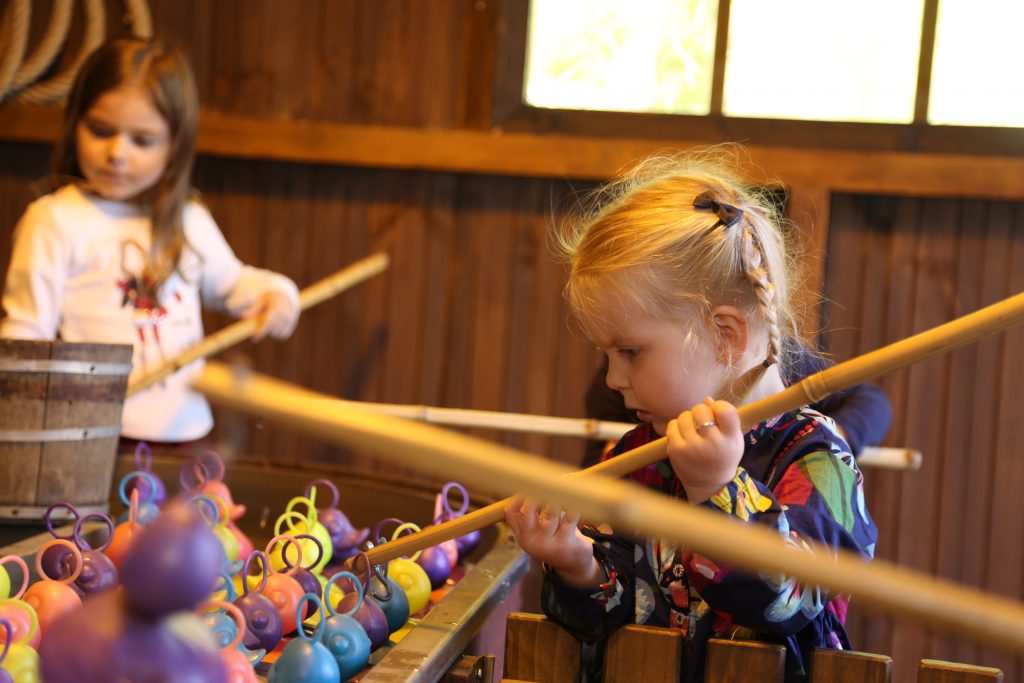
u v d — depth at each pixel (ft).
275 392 1.44
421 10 8.20
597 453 5.92
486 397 8.25
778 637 3.17
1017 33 7.69
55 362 4.66
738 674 2.94
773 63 7.98
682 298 3.41
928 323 7.73
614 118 8.14
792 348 4.50
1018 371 7.59
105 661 1.40
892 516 7.73
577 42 8.18
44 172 8.43
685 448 2.83
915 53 7.82
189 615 1.56
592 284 3.49
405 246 8.31
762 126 7.98
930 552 7.70
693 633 3.38
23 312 6.16
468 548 4.53
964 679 2.87
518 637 3.21
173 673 1.42
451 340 8.27
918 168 7.57
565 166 7.95
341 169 8.35
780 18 7.95
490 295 8.23
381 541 3.88
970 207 7.67
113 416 4.93
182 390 6.58
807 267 7.58
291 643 2.91
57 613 3.03
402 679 2.58
